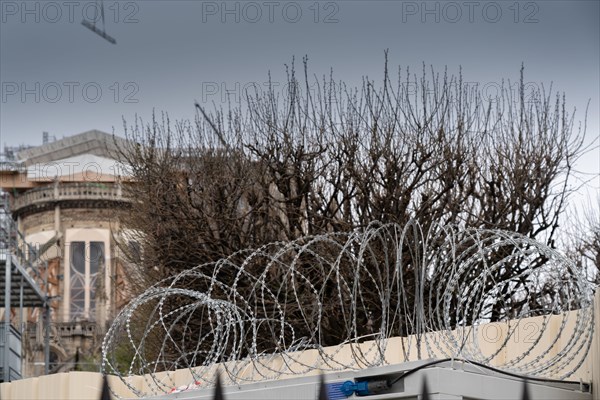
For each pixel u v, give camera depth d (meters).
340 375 16.83
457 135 43.31
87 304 116.44
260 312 40.22
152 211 46.22
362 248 19.50
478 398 15.97
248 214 44.03
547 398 17.14
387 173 41.81
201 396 19.59
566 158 43.81
